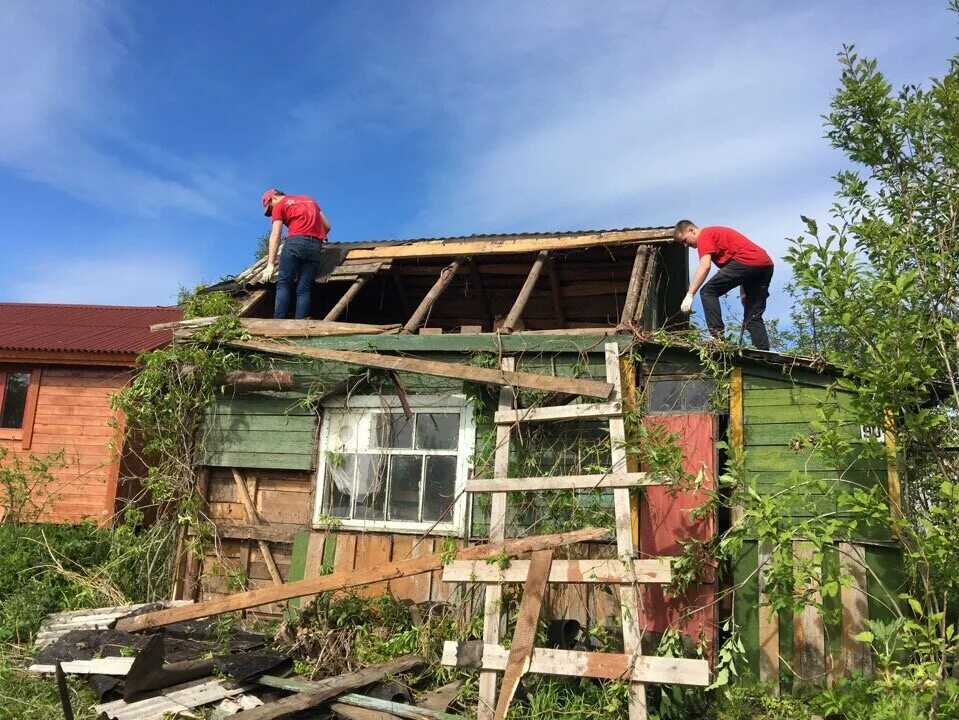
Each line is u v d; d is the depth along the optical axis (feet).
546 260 30.09
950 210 17.35
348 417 24.75
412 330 24.57
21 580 24.93
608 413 19.56
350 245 31.55
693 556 18.92
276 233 28.78
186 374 25.43
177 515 25.21
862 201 18.56
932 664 13.58
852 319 15.15
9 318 43.39
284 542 24.34
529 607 17.06
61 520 34.55
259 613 23.56
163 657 17.39
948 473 17.16
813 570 16.47
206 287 29.37
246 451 25.35
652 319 29.30
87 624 21.16
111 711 16.19
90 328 40.88
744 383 20.92
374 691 17.65
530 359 22.82
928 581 15.31
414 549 22.86
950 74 18.04
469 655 17.28
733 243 22.93
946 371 16.72
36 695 17.34
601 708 16.22
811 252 15.57
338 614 21.24
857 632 18.34
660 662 15.94
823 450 15.97
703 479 19.72
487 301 34.71
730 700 17.56
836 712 16.51
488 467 22.06
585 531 18.48
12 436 36.17
